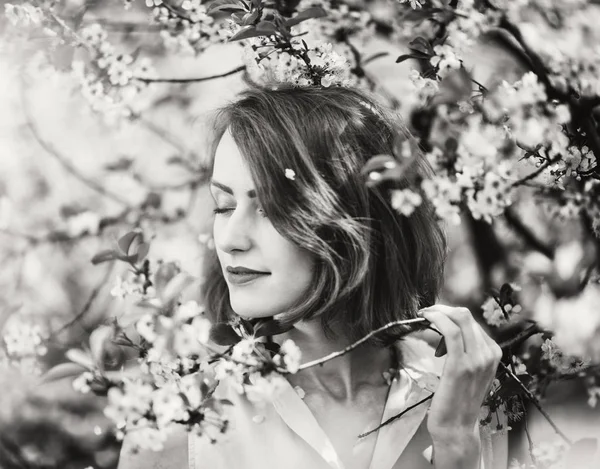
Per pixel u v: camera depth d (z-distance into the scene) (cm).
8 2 134
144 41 211
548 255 160
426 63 131
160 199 207
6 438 207
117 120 144
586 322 140
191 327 101
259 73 130
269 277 113
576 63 138
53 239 213
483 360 107
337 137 120
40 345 117
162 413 97
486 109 123
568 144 125
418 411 120
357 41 164
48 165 249
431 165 130
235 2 121
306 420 117
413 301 125
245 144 114
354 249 115
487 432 131
